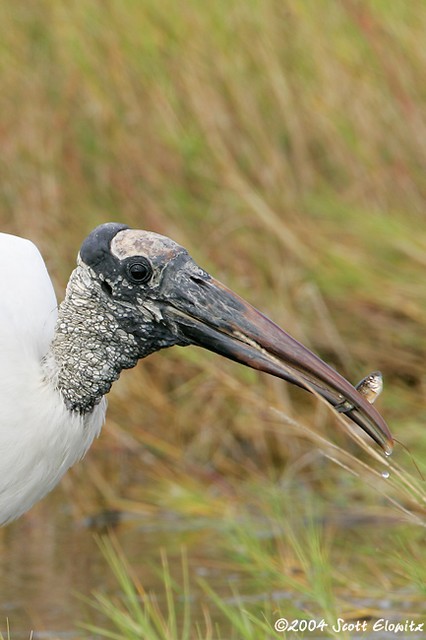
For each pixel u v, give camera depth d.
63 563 9.46
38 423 6.63
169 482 10.73
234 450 11.07
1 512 6.82
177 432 11.23
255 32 12.53
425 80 12.33
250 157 12.27
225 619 8.05
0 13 12.45
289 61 12.49
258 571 8.52
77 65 12.22
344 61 12.38
